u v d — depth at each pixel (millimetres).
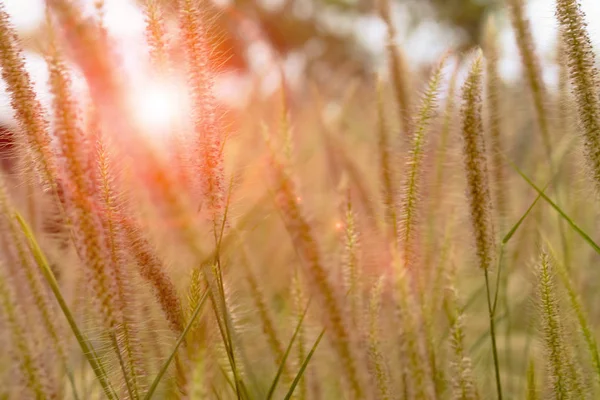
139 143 763
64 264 892
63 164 771
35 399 811
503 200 977
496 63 1000
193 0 803
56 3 757
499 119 991
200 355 677
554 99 997
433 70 853
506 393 958
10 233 840
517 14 1000
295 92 1995
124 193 802
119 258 797
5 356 830
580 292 920
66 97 766
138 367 825
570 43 841
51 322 845
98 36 761
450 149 912
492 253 853
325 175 1229
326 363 872
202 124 796
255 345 959
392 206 877
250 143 1001
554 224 1024
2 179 837
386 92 982
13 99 799
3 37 801
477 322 1051
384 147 924
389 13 1048
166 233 784
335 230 939
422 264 873
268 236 1110
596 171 854
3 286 812
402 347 760
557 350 822
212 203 799
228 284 862
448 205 911
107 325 793
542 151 1057
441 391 840
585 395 822
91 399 892
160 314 842
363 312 809
